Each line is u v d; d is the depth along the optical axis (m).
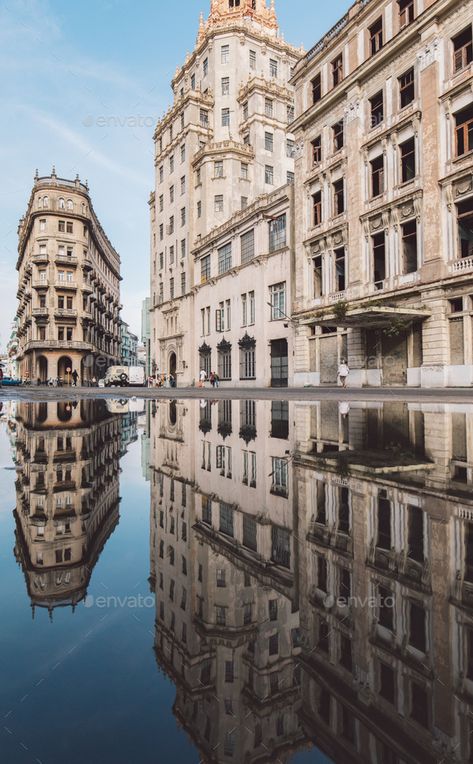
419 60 21.86
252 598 1.45
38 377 59.69
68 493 2.87
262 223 34.50
